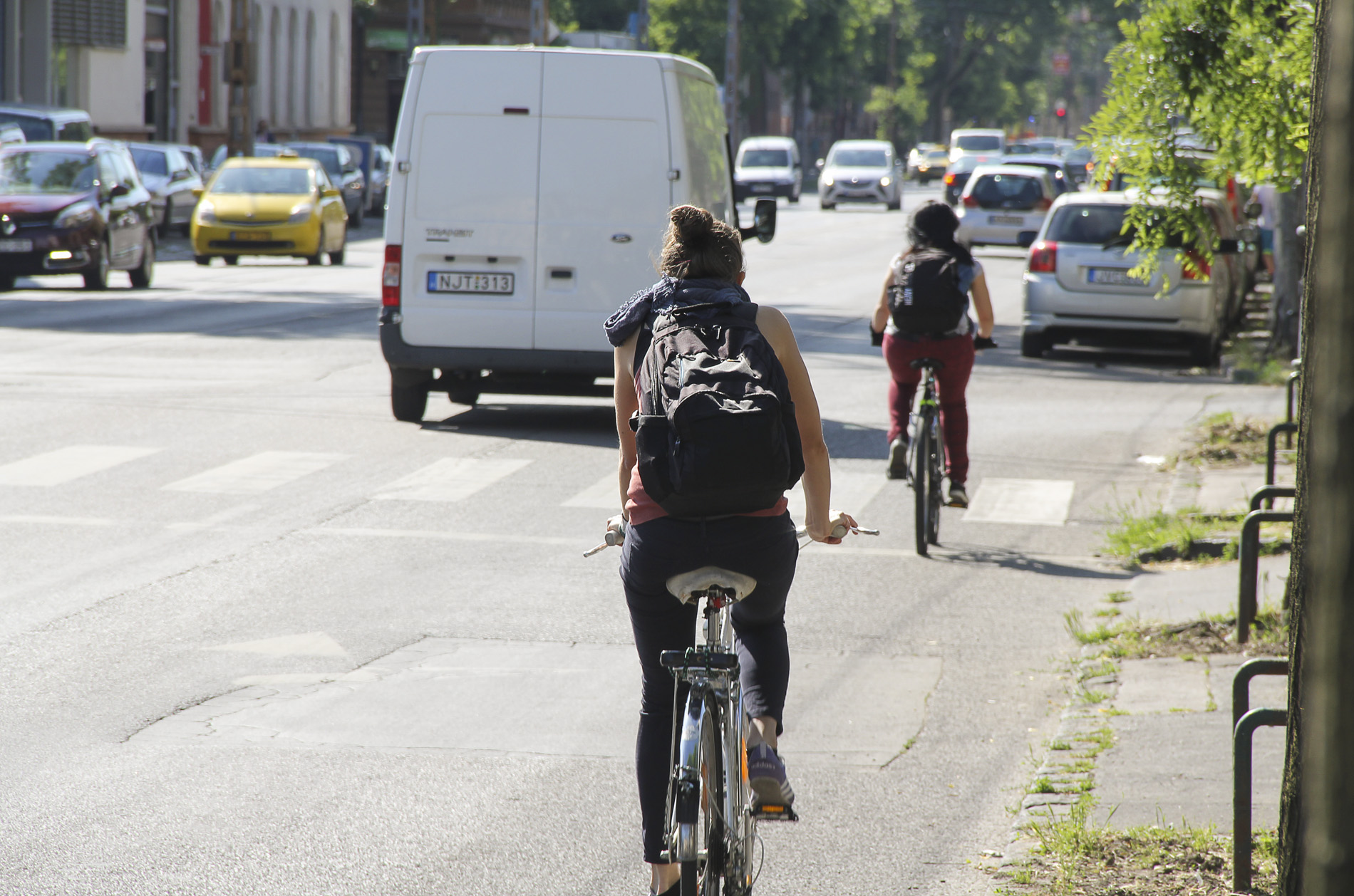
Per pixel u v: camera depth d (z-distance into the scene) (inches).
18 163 3784.5
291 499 1546.5
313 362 2554.1
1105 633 1117.7
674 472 560.4
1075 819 745.6
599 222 1957.4
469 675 1009.5
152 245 3981.3
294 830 749.3
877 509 1571.1
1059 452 1915.6
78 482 1592.0
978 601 1229.1
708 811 565.3
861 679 1023.6
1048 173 5807.1
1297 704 458.6
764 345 587.5
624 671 1026.1
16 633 1078.4
